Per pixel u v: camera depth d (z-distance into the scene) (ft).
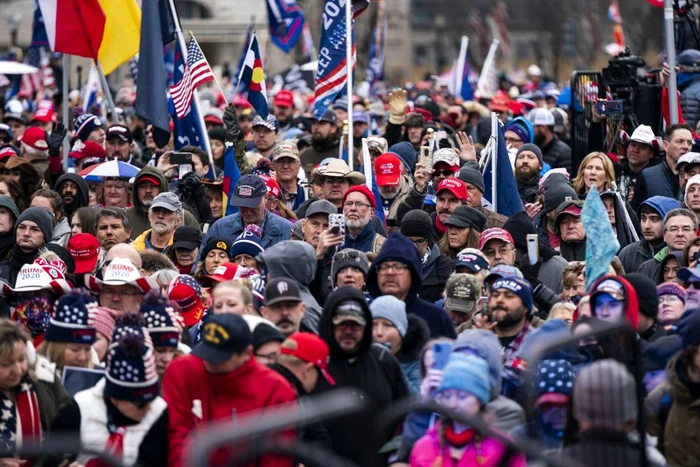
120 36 136.46
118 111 181.88
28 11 504.43
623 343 58.08
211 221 118.83
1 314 81.30
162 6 134.21
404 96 145.07
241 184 99.76
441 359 62.23
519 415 59.47
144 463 59.77
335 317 65.31
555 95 213.25
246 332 60.03
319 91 124.36
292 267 77.66
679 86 142.41
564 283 84.28
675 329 69.41
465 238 95.25
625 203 110.83
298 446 48.73
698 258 80.28
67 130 146.20
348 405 47.26
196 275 95.35
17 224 99.45
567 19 529.45
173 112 141.59
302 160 144.66
